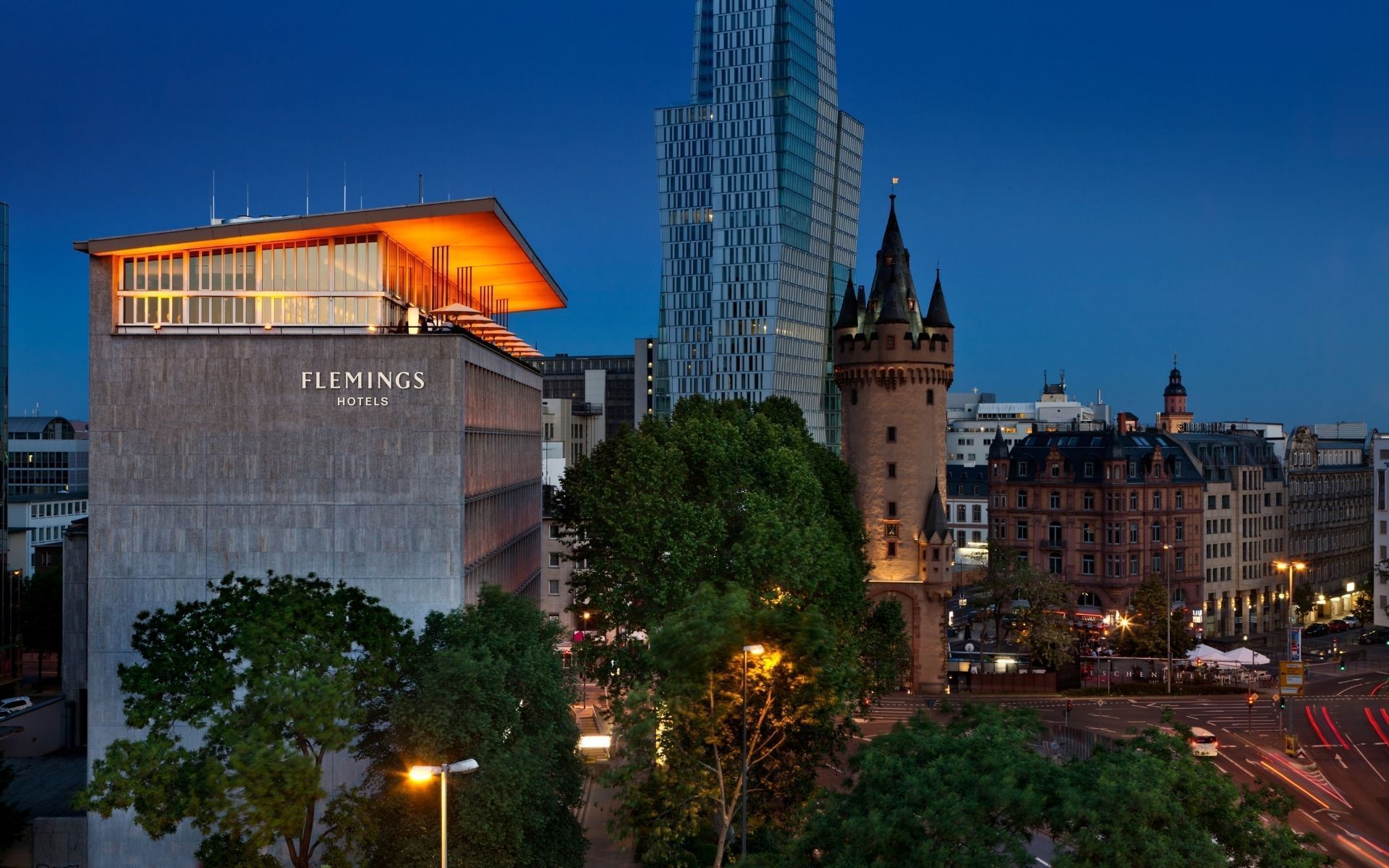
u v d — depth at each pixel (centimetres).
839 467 10900
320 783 4394
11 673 12325
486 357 6662
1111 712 10431
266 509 5884
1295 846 3269
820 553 7556
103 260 6016
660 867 5325
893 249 11950
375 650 4688
